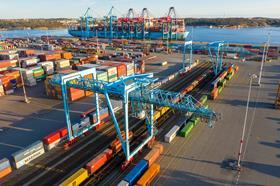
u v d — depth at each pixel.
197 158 40.59
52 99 72.12
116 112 60.91
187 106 39.78
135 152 40.69
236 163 38.78
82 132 48.62
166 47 171.38
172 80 90.81
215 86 75.62
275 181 34.78
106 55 136.88
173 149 43.44
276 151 42.44
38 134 50.19
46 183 35.56
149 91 42.75
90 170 36.09
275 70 104.69
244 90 77.50
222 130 50.50
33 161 41.22
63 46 186.75
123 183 32.00
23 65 104.75
